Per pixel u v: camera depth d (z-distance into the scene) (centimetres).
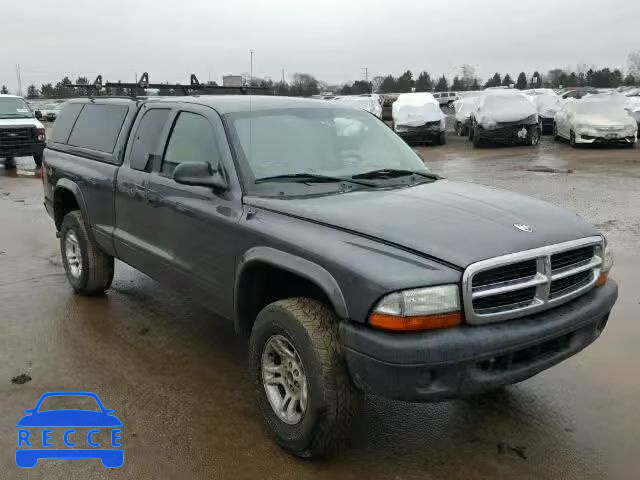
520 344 305
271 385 360
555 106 2698
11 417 389
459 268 295
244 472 334
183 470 335
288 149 420
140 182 484
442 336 291
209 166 395
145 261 491
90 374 448
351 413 319
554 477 328
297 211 353
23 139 1805
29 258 771
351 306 302
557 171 1545
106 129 567
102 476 331
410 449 355
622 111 2156
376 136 478
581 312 335
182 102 472
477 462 342
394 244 310
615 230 867
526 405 402
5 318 557
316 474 331
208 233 404
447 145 2453
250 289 380
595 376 439
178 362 469
